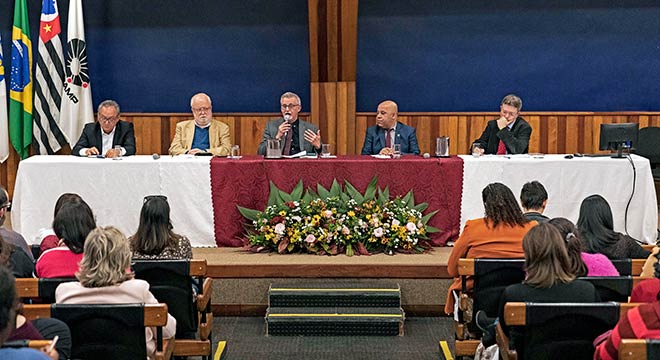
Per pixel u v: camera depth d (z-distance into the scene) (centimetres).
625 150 664
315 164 615
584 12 869
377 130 724
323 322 514
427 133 884
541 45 875
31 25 882
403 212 588
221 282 552
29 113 866
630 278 358
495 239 438
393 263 551
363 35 883
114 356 318
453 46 880
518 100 704
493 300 407
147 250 423
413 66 884
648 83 873
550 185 619
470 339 438
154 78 895
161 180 616
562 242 335
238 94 896
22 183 618
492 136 732
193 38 890
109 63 891
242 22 886
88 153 662
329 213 578
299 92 892
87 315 310
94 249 330
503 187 445
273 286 536
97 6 884
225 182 614
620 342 250
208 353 421
